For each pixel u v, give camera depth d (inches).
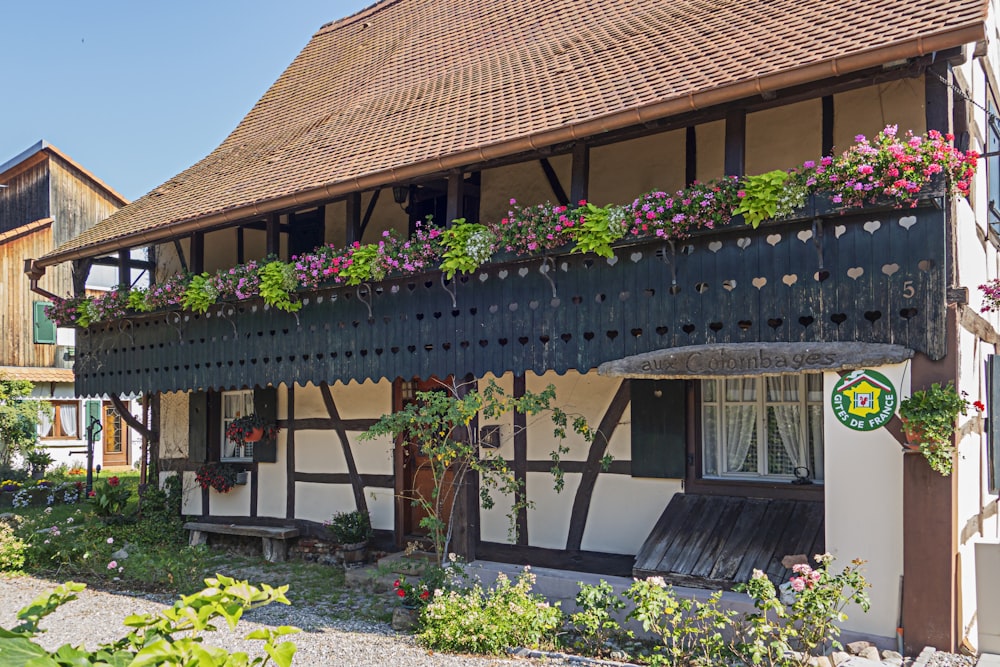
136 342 421.4
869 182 200.4
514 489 304.8
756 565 245.3
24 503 590.2
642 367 243.6
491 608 247.6
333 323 329.1
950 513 201.2
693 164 284.8
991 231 315.6
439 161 277.6
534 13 422.6
